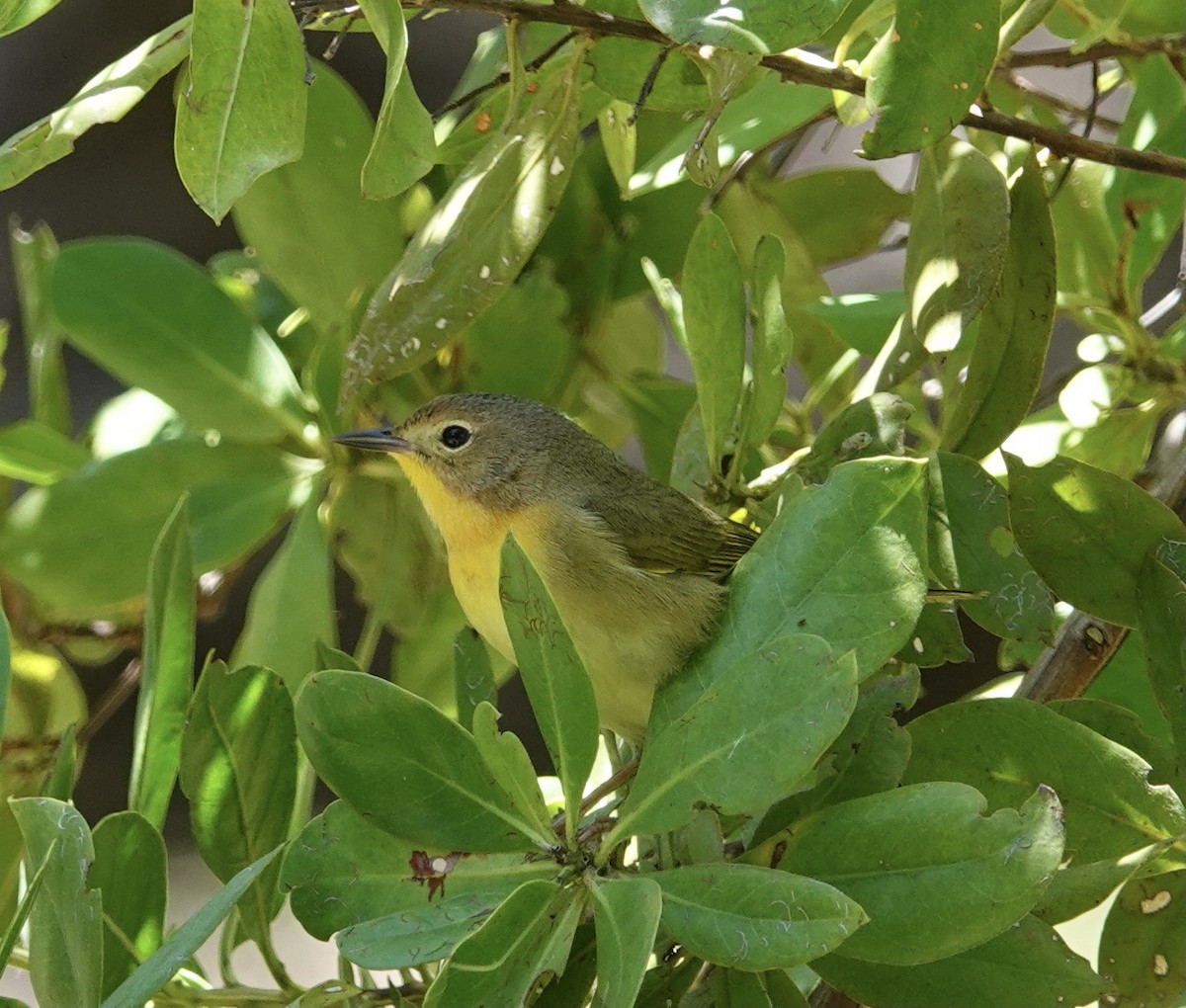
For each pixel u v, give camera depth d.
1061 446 7.98
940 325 6.06
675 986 5.66
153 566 6.04
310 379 8.00
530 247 6.20
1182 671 6.01
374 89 13.38
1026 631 6.12
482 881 5.26
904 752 5.57
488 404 8.18
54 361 8.80
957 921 4.75
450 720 5.31
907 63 5.34
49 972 5.07
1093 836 5.67
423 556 8.57
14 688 8.44
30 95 13.27
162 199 13.62
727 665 5.34
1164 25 8.02
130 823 5.71
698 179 5.43
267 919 5.97
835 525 5.29
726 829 6.56
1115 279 7.92
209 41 5.14
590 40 6.21
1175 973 6.20
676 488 8.02
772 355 6.98
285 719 6.12
